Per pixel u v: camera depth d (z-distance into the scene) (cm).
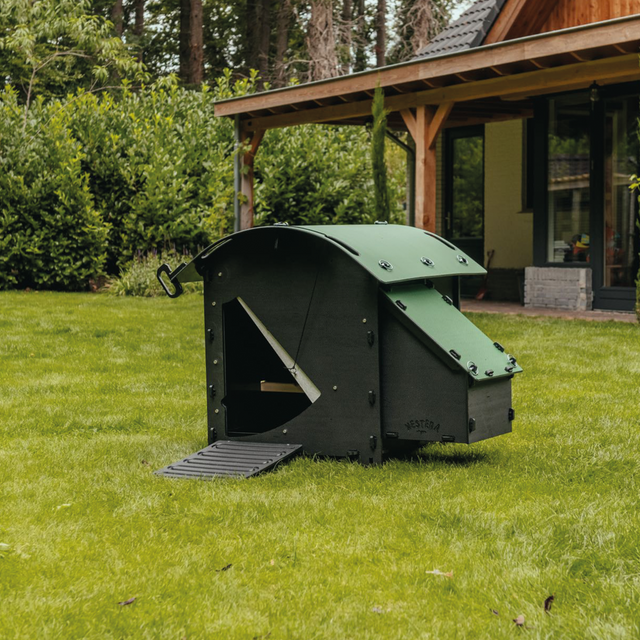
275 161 1736
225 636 276
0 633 277
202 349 888
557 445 498
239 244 477
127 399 656
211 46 3572
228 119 1711
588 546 344
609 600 295
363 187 1819
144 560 336
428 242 499
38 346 907
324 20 2572
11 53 2456
